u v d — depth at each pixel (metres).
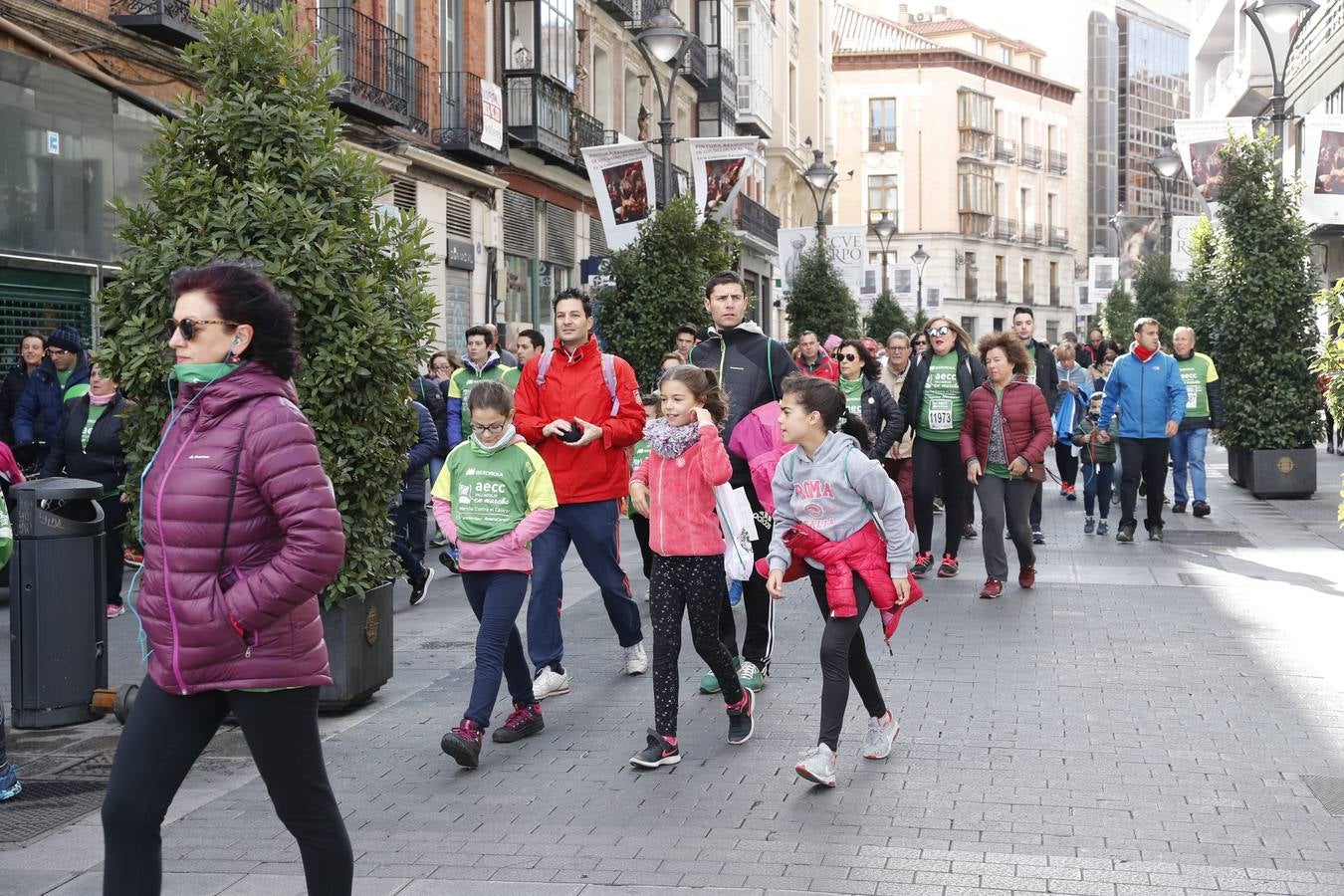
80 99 14.45
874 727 6.05
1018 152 86.19
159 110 13.76
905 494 12.79
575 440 7.22
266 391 3.58
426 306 7.26
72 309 14.47
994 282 84.25
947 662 7.96
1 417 12.14
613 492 7.50
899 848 4.88
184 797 5.64
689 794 5.59
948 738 6.35
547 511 6.29
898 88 81.06
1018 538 10.53
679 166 38.31
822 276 35.09
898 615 5.81
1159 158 38.31
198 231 6.70
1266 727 6.48
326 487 3.56
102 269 14.80
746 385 7.67
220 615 3.48
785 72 53.09
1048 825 5.12
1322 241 32.69
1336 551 12.66
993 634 8.80
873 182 82.00
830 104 63.81
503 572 6.29
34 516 6.86
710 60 41.09
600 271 19.17
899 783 5.68
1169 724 6.55
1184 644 8.42
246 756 6.25
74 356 11.44
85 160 14.55
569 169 28.73
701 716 6.91
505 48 25.88
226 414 3.54
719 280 7.76
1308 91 34.69
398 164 21.20
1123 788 5.57
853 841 4.96
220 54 6.98
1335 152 21.23
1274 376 17.95
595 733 6.62
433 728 6.78
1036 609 9.71
